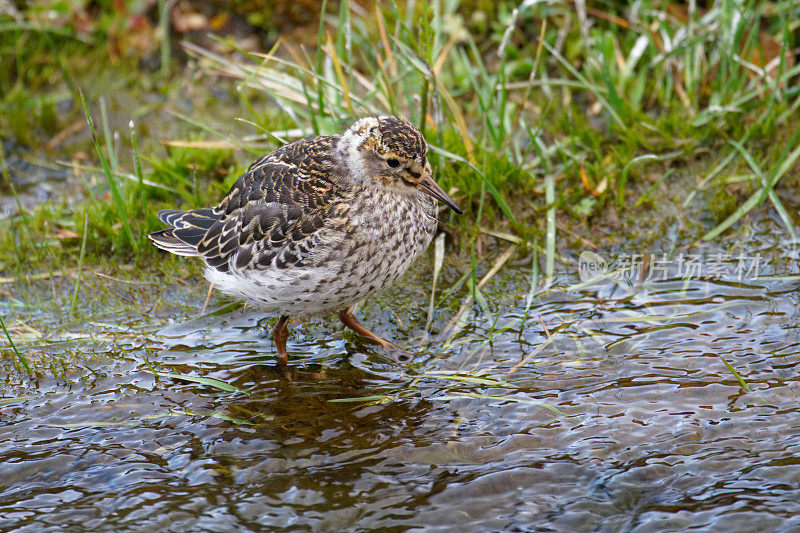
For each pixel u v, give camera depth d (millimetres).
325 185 9750
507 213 11953
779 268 11672
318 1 15656
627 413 9242
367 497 8305
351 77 13188
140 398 9750
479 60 13609
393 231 9688
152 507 8227
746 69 13555
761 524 7812
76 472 8703
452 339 10648
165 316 11258
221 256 10133
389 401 9594
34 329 10984
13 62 15547
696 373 9820
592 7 15180
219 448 8977
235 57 15516
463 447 8891
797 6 14156
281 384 9969
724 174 12898
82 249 11305
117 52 15781
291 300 9766
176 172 13031
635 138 13164
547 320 10914
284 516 8102
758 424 9000
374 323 11031
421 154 9797
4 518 8133
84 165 13977
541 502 8211
